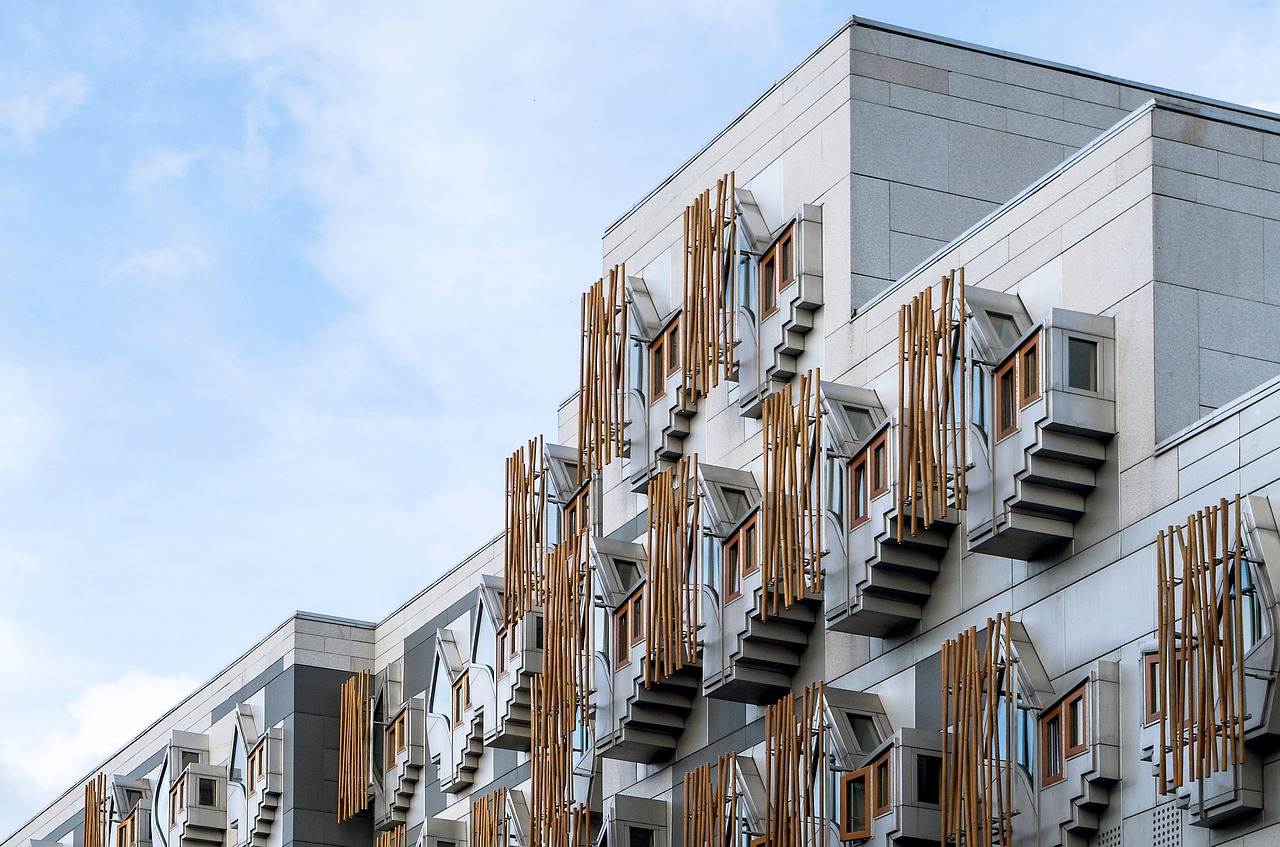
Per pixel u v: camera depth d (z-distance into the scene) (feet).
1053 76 147.43
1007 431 114.62
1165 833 103.71
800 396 131.75
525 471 174.40
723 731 143.23
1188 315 112.68
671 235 159.33
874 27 142.92
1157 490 108.99
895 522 122.42
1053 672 113.70
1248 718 98.53
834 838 121.90
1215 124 116.78
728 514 140.05
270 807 212.43
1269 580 98.89
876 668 128.57
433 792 196.34
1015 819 111.24
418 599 209.15
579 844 155.02
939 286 128.06
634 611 148.56
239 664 227.81
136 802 240.73
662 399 154.92
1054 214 120.67
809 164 143.95
